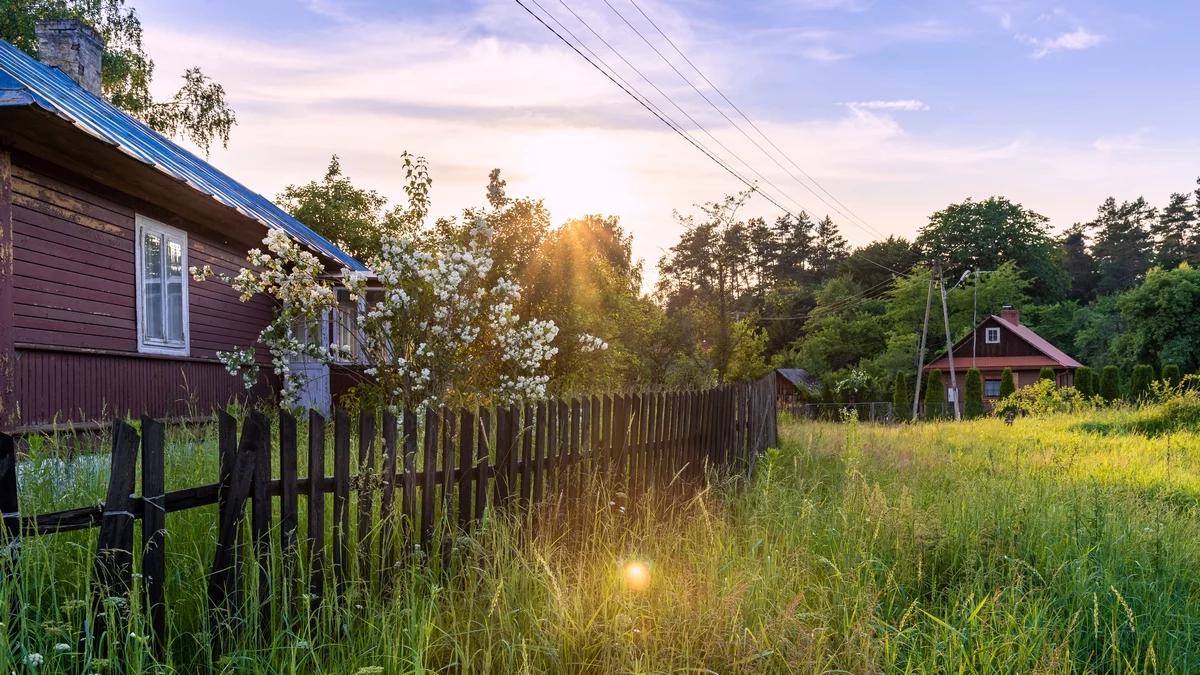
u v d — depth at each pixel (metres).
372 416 3.77
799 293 68.25
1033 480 7.98
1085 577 4.71
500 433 4.58
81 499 4.04
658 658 3.35
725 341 22.59
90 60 14.09
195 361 10.97
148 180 8.72
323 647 3.22
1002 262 72.19
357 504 3.69
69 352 8.25
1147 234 98.62
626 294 21.62
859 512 5.74
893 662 3.63
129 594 2.78
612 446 5.78
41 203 7.95
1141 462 10.78
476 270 8.30
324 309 8.85
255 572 3.15
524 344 8.89
